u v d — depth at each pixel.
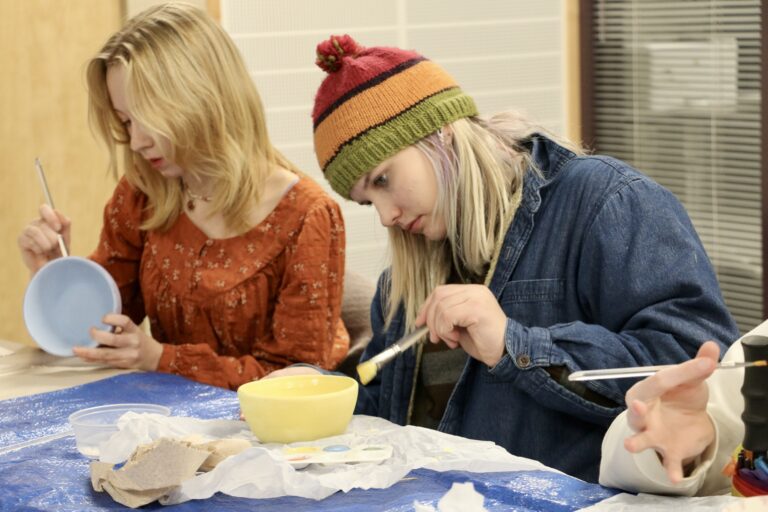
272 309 2.50
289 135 4.40
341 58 1.89
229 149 2.41
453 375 2.02
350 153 1.86
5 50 3.76
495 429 1.88
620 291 1.77
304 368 1.90
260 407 1.60
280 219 2.48
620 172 1.86
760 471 1.26
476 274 1.97
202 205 2.51
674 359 1.69
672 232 1.78
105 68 2.42
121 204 2.66
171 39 2.38
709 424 1.33
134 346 2.30
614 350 1.71
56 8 3.82
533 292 1.88
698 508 1.26
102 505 1.39
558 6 4.88
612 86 4.76
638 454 1.32
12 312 3.87
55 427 1.80
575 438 1.83
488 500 1.34
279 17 4.29
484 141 1.91
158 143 2.38
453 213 1.87
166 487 1.38
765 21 4.03
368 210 4.65
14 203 3.83
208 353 2.35
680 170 4.48
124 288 2.71
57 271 2.39
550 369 1.71
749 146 4.17
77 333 2.36
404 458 1.48
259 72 4.28
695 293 1.74
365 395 2.11
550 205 1.89
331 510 1.32
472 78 4.75
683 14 4.38
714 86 4.29
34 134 3.83
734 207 4.27
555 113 4.94
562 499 1.33
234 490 1.39
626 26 4.65
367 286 2.89
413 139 1.85
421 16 4.61
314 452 1.51
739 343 1.52
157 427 1.61
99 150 3.95
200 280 2.48
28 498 1.42
